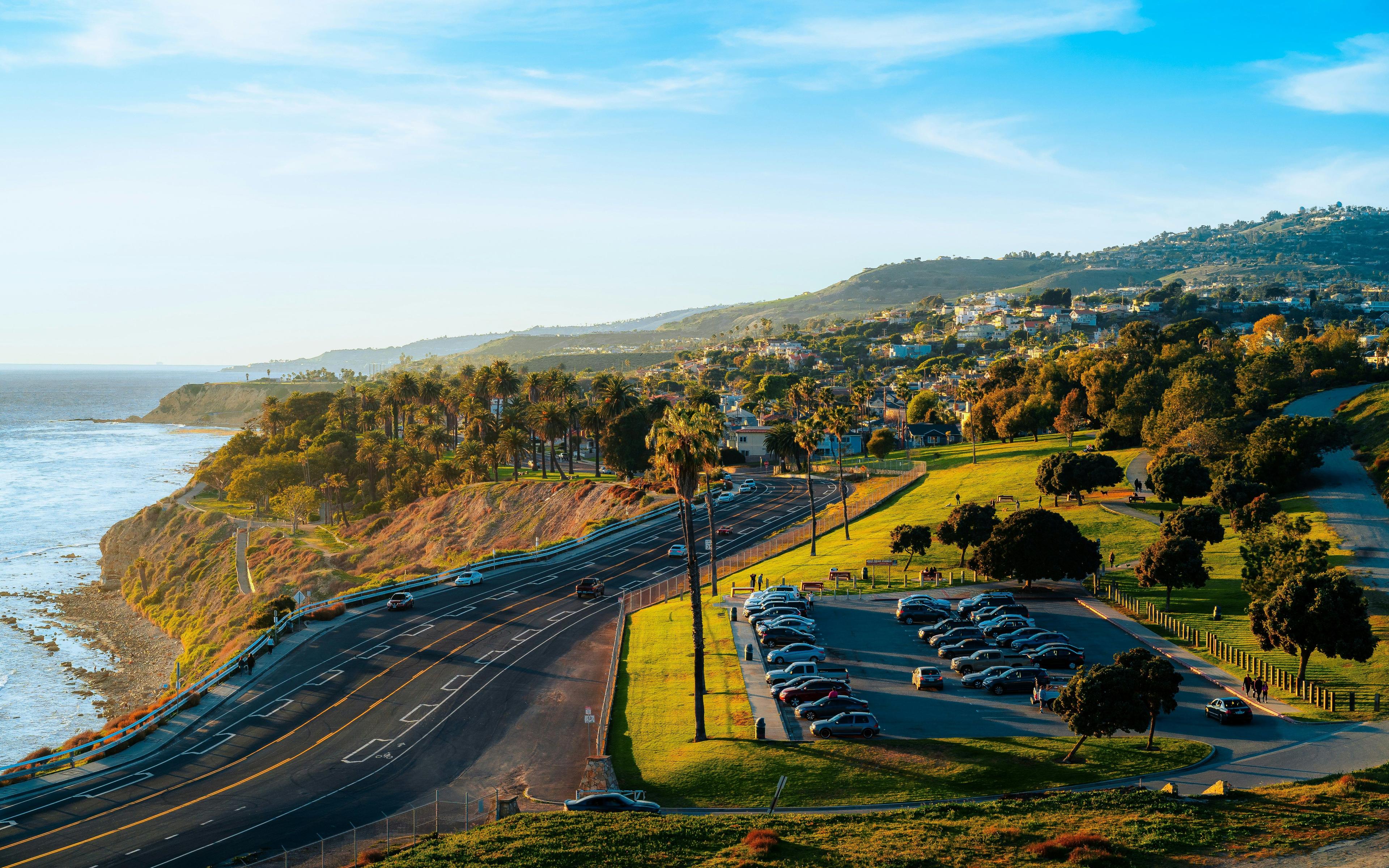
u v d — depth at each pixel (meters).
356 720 58.31
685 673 63.88
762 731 51.19
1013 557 78.81
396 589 91.88
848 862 33.66
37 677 98.19
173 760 52.84
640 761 49.88
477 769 50.56
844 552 101.19
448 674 66.69
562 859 35.19
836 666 61.81
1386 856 32.75
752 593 84.56
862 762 46.97
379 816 44.94
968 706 55.12
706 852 35.97
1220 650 62.06
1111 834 35.31
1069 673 59.59
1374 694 52.72
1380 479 103.06
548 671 66.94
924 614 73.56
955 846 34.97
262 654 72.56
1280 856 33.09
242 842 42.28
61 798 47.81
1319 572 61.59
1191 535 80.69
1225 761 44.75
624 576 97.62
